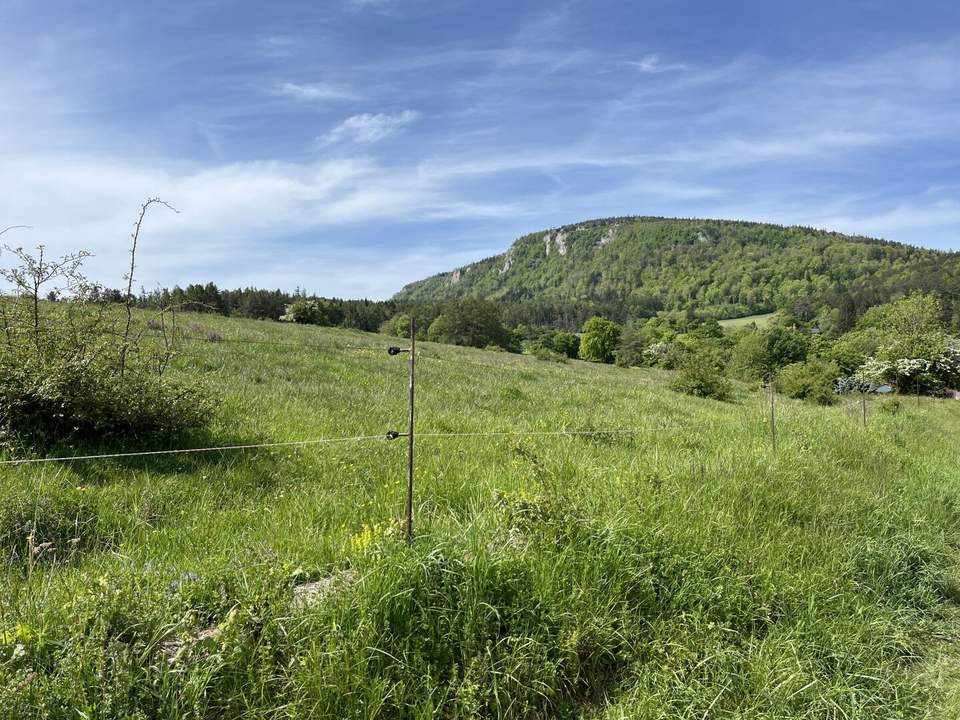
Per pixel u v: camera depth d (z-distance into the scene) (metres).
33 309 7.16
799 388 25.08
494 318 85.56
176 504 5.12
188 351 13.58
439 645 3.05
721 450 8.22
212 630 2.89
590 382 23.16
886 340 36.06
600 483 5.55
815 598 4.24
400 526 3.77
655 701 3.13
